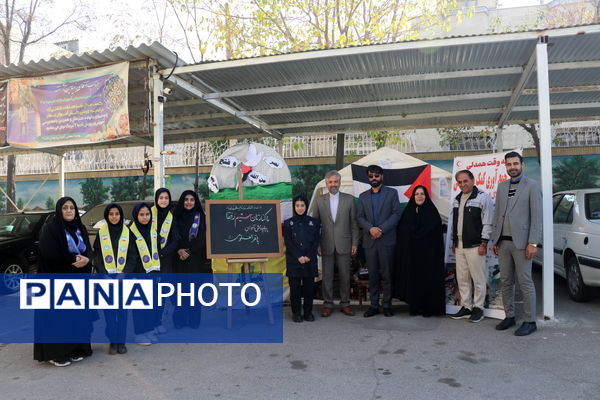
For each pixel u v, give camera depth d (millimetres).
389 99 9047
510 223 5637
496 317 6195
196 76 7754
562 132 14250
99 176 18000
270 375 4488
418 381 4238
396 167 7352
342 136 12297
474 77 7809
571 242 7074
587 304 6879
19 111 7832
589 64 6906
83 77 7492
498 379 4230
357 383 4238
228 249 6297
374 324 6172
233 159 7637
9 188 16281
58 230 4922
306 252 6340
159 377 4531
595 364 4520
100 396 4137
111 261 5309
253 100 8992
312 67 7375
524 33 6145
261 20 13750
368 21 13586
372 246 6559
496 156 6684
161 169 7156
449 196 7184
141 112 9359
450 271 6727
